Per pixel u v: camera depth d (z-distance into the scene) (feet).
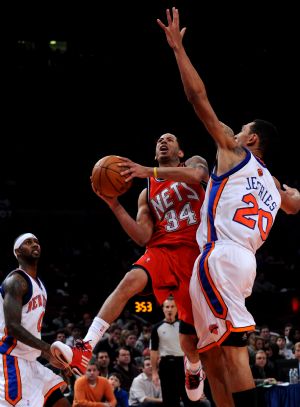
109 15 69.72
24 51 67.77
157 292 12.67
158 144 14.35
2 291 16.15
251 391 11.29
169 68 68.69
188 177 12.71
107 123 68.28
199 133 67.05
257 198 11.67
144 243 13.11
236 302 11.29
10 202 64.54
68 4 69.26
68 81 67.82
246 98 68.28
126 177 12.42
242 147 11.93
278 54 69.05
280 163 67.51
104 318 12.15
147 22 69.56
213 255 11.43
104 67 68.95
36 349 15.65
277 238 65.57
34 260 16.81
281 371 30.73
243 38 69.41
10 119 66.54
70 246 63.98
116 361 31.19
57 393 16.78
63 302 52.65
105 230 66.64
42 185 67.10
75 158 68.13
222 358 13.05
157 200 13.34
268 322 53.06
